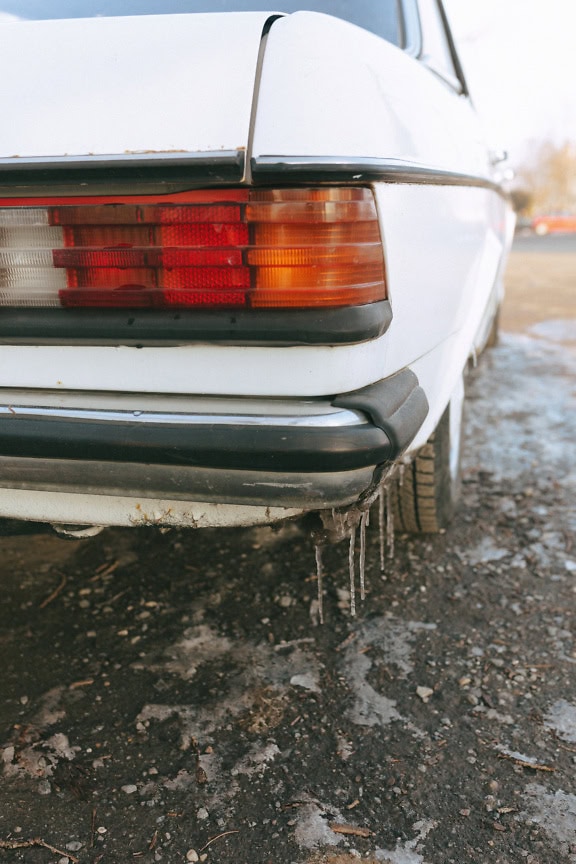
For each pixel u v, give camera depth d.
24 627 2.11
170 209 1.21
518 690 1.86
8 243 1.27
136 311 1.26
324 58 1.28
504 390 4.56
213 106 1.20
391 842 1.43
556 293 9.26
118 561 2.46
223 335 1.23
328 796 1.54
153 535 2.51
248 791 1.55
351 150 1.24
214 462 1.27
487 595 2.28
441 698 1.83
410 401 1.45
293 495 1.28
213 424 1.26
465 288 2.07
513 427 3.86
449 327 1.87
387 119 1.41
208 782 1.57
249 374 1.27
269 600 2.25
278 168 1.17
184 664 1.95
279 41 1.26
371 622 2.14
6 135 1.25
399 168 1.35
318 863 1.38
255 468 1.26
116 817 1.49
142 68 1.25
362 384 1.32
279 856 1.40
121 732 1.71
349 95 1.29
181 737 1.69
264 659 1.98
